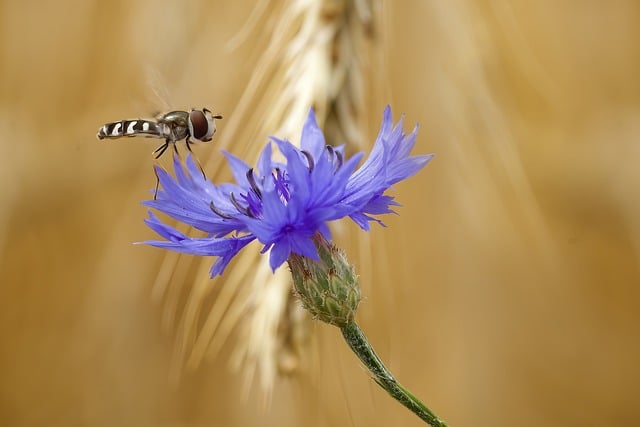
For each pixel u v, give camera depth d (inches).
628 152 20.6
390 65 18.7
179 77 19.4
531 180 20.4
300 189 15.9
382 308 18.9
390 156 16.0
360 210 16.1
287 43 17.6
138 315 20.1
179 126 16.8
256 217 16.2
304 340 17.1
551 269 20.1
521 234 19.3
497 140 18.6
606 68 20.9
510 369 20.4
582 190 20.7
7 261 20.4
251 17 18.2
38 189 20.1
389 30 17.7
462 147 18.7
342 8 17.5
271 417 19.1
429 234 19.4
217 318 17.4
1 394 20.6
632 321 22.8
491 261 19.7
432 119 18.8
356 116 17.4
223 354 20.1
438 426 16.2
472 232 19.4
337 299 16.3
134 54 19.6
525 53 18.9
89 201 20.3
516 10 20.2
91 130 20.0
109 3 19.7
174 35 19.5
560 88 20.4
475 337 19.9
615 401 21.9
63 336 20.5
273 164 16.7
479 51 18.5
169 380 20.2
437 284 19.7
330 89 17.3
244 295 17.5
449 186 19.2
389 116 16.1
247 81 19.2
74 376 20.4
